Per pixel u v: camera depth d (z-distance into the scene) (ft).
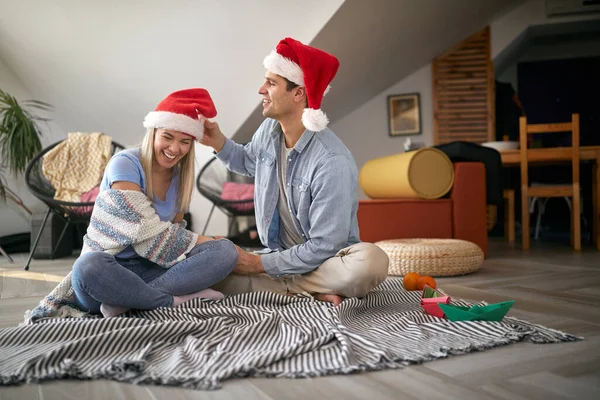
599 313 6.57
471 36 20.86
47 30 14.92
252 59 14.88
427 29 17.78
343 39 14.75
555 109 26.16
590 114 25.86
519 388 3.89
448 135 20.83
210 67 15.21
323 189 6.34
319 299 6.66
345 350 4.50
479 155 13.48
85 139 13.10
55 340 4.98
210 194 14.69
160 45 14.83
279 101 6.39
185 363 4.31
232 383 4.02
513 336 5.10
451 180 12.46
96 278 5.37
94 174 12.91
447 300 6.12
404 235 12.12
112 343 4.70
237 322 5.70
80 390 3.90
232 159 7.26
